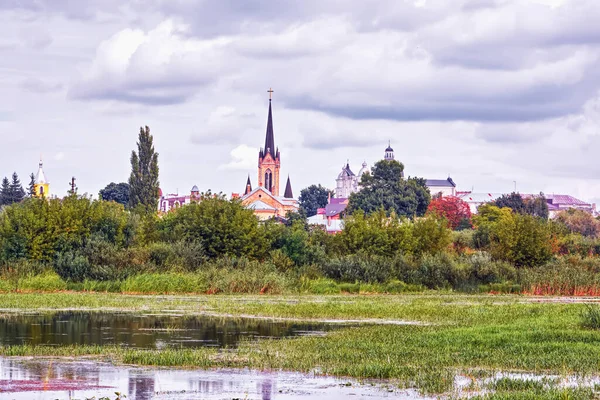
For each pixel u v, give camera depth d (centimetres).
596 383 8362
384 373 8912
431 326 13500
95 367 9519
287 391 8231
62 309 16912
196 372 9225
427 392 8106
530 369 9306
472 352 10225
